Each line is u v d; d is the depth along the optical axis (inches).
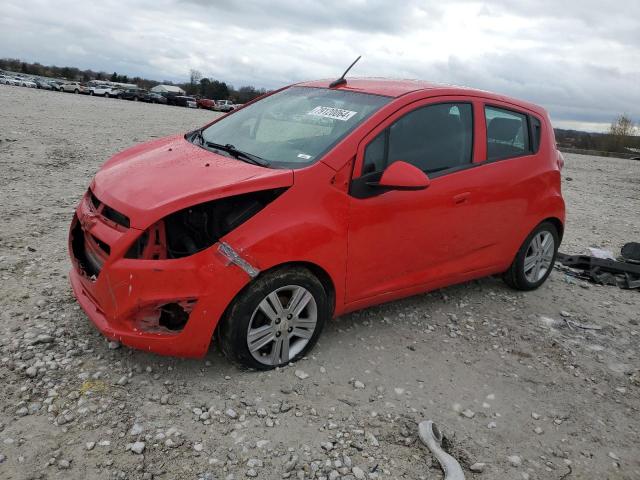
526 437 136.2
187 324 130.6
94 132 588.7
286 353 148.2
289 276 140.6
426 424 130.9
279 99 192.7
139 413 125.6
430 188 168.9
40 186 311.4
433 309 198.4
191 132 195.2
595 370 171.8
